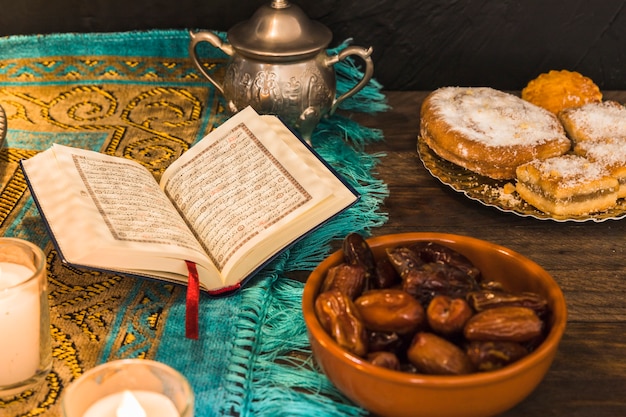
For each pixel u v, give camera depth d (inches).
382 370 21.8
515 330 22.5
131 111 38.4
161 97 39.4
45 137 36.1
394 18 40.6
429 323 23.1
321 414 23.9
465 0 40.1
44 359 24.2
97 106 38.7
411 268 24.6
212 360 25.5
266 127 31.3
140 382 22.2
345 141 36.8
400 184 34.0
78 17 41.0
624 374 25.3
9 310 23.1
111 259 26.2
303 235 28.8
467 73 42.1
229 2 40.7
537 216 31.0
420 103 40.1
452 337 23.0
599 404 24.4
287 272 29.4
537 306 23.3
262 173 30.0
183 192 30.6
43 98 39.1
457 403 22.0
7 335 23.2
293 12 34.5
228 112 37.6
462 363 22.2
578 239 30.9
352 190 29.6
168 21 41.3
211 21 41.2
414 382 21.6
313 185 29.0
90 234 26.3
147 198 29.4
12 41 39.7
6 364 23.5
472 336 22.5
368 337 23.0
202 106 38.9
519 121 34.1
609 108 35.1
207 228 29.1
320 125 37.6
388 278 25.1
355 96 39.2
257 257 28.4
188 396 20.9
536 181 31.3
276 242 28.6
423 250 25.7
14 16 40.8
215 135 31.8
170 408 21.8
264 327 27.0
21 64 40.1
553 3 40.1
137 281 28.5
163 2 40.7
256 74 34.3
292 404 24.1
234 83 34.9
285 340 26.4
